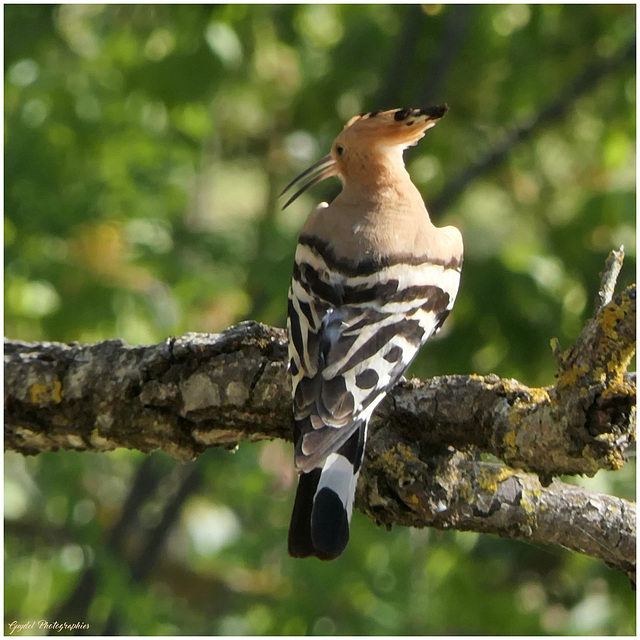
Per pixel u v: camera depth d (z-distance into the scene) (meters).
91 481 12.88
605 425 5.05
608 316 5.04
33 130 11.29
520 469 5.49
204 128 12.30
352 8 13.42
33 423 6.41
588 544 5.76
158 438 6.30
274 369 5.98
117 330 10.93
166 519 11.46
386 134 7.18
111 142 11.58
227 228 12.34
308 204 13.56
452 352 11.62
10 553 11.39
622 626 10.78
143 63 12.09
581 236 12.08
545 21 12.87
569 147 13.84
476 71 13.24
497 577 11.48
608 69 12.73
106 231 11.05
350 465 5.38
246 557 10.83
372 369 5.76
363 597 10.30
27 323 11.12
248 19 12.81
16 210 10.94
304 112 13.63
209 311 12.13
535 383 11.70
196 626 10.95
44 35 12.18
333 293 6.21
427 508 5.65
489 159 12.59
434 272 6.52
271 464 11.26
